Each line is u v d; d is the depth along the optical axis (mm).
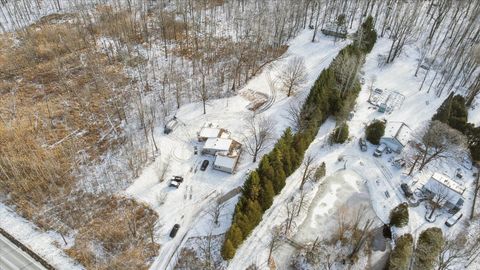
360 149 85188
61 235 64625
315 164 80562
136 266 62250
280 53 112000
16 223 68125
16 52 108000
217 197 72375
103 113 90250
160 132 85062
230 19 128500
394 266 61531
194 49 113438
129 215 69125
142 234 66562
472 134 85438
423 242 65438
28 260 62750
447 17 127000
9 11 119750
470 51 103438
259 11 123250
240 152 80812
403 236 65812
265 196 66875
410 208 74188
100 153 80875
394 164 81688
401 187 77438
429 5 132250
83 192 73125
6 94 94375
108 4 133375
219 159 76688
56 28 116812
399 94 99688
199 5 132000
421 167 80062
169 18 125250
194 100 93938
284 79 100000
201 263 62438
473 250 67625
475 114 97375
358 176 79562
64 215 69375
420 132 86688
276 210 71188
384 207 74188
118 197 72062
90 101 93312
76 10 127938
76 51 109812
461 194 73562
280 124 87875
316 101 86188
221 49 113750
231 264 62812
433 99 99188
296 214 70750
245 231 63469
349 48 102625
